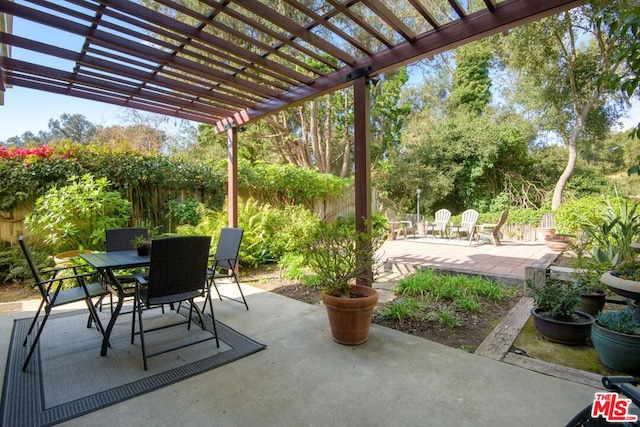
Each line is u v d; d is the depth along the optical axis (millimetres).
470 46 12539
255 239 5504
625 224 3490
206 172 6309
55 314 3363
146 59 2924
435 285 3846
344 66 3270
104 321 3162
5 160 4539
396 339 2680
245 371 2178
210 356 2391
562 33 8641
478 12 2434
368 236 2875
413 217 11641
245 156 10727
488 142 12016
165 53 2973
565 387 1952
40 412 1741
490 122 12672
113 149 5387
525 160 12617
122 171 5242
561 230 6504
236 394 1913
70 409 1770
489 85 13461
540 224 9344
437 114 14508
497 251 6586
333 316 2582
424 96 14883
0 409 1768
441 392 1913
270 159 11414
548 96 9547
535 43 8805
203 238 2510
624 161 13570
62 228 4309
